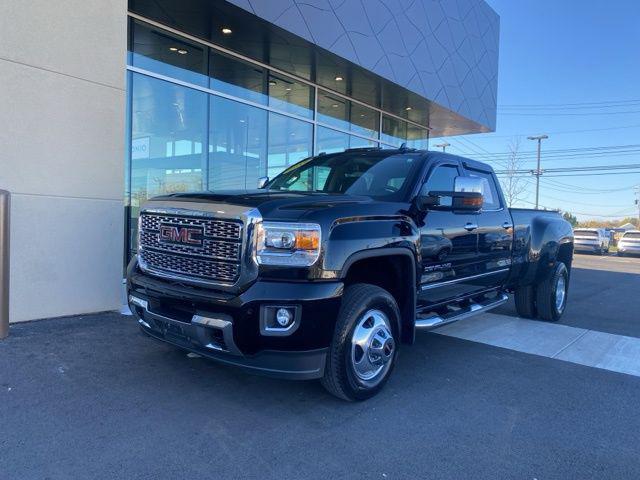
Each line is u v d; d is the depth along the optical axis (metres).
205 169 10.02
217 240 3.55
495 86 18.30
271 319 3.37
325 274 3.45
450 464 3.05
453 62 15.19
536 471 3.01
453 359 5.25
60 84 5.73
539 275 6.90
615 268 18.66
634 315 8.14
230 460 2.98
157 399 3.78
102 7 6.06
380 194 4.59
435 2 14.11
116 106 6.27
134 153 8.69
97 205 6.14
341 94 13.62
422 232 4.44
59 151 5.76
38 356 4.55
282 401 3.86
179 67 9.43
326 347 3.51
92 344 4.95
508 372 4.86
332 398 3.97
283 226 3.40
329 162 5.47
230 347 3.41
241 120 10.80
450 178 5.19
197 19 8.83
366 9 11.42
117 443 3.11
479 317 7.50
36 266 5.64
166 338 3.97
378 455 3.12
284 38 9.71
